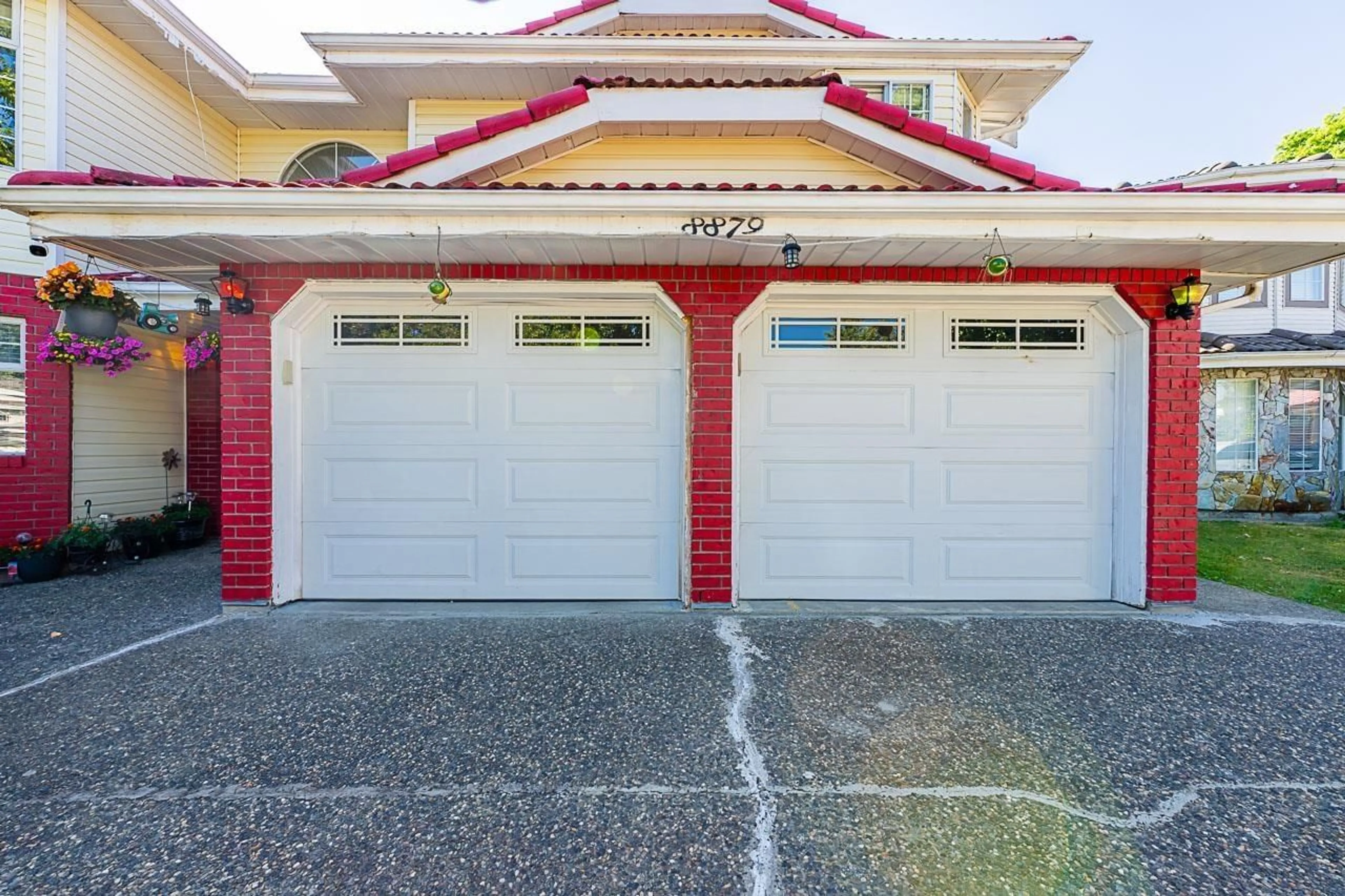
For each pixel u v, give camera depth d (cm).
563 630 427
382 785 248
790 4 759
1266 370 1034
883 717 304
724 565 472
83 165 674
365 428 487
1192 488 466
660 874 201
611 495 492
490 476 490
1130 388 481
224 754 270
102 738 282
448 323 487
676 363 487
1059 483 497
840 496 497
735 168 544
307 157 882
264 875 200
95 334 622
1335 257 425
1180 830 222
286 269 458
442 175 450
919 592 498
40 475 635
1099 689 336
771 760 267
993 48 704
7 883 195
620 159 543
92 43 680
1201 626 436
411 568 491
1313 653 386
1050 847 213
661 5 756
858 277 461
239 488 461
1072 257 431
